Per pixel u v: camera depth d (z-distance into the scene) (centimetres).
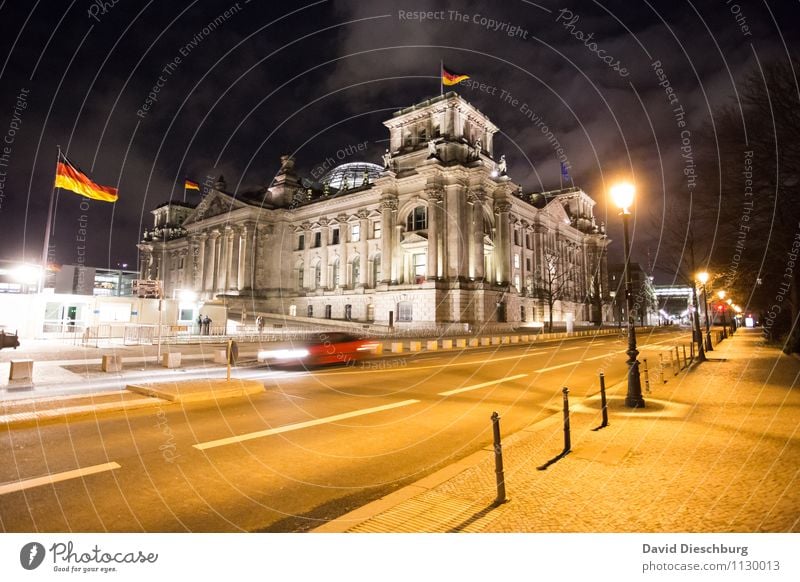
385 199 6525
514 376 1970
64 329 3944
